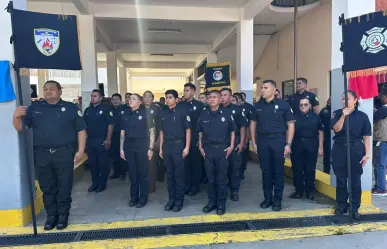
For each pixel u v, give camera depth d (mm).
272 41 13656
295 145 4719
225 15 8961
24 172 3902
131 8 8430
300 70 11266
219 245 3361
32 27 3504
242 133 4758
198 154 5113
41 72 3803
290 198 4848
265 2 7375
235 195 4797
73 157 3775
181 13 8773
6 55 3717
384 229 3674
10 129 3760
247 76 9047
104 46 12641
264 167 4348
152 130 4523
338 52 4402
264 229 3691
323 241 3424
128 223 3859
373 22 3674
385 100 4957
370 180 4359
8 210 3801
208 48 14211
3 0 3695
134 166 4570
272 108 4207
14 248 3277
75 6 7438
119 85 18781
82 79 8109
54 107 3650
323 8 9539
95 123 5297
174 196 4422
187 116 4297
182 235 3531
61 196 3740
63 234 3613
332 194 4734
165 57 17266
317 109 5188
